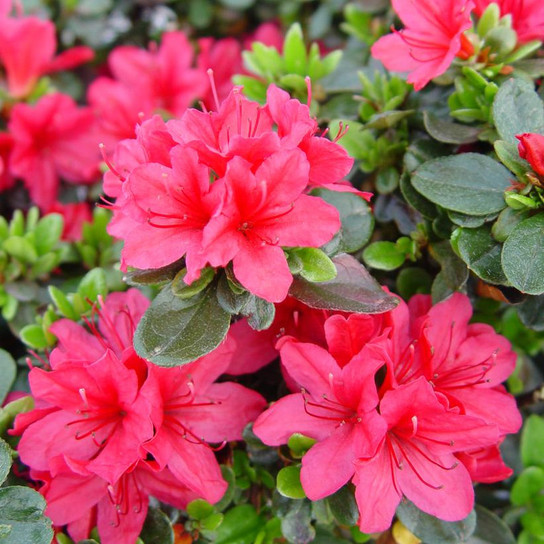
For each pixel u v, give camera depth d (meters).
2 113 0.43
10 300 0.36
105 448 0.29
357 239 0.32
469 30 0.33
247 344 0.32
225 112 0.29
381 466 0.28
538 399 0.36
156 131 0.28
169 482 0.31
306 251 0.29
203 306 0.29
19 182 0.44
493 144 0.31
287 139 0.28
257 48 0.37
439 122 0.33
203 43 0.45
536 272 0.29
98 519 0.30
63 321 0.32
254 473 0.32
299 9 0.48
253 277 0.27
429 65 0.32
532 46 0.33
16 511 0.28
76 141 0.43
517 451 0.36
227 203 0.27
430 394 0.28
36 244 0.37
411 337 0.31
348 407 0.30
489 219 0.30
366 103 0.36
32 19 0.42
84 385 0.29
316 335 0.32
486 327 0.32
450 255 0.32
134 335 0.28
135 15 0.50
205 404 0.30
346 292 0.29
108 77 0.50
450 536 0.30
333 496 0.30
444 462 0.29
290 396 0.30
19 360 0.35
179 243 0.28
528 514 0.35
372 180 0.35
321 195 0.32
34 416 0.30
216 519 0.31
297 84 0.36
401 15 0.33
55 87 0.46
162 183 0.27
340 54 0.37
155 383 0.29
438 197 0.31
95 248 0.39
